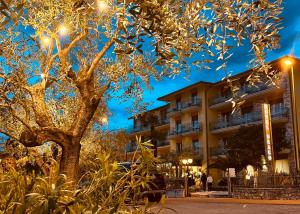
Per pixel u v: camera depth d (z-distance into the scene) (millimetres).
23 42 4273
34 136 3602
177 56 3072
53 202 1752
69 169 3572
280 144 33344
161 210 2359
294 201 16500
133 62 4191
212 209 13539
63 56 4004
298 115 35281
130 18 2658
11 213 1829
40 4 3619
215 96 46531
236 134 34938
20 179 1985
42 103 3861
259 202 16516
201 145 46438
